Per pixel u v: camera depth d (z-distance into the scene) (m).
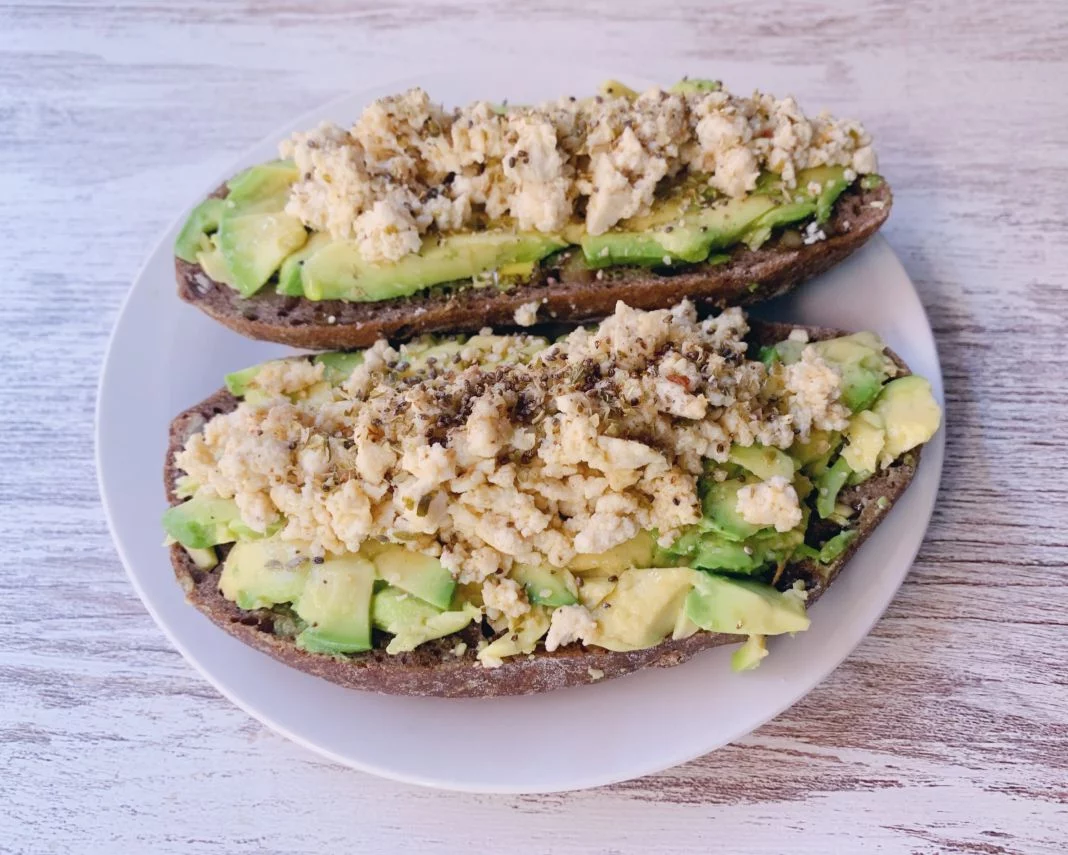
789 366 0.26
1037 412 0.29
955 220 0.32
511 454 0.24
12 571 0.29
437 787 0.24
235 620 0.25
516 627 0.24
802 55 0.35
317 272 0.28
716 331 0.26
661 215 0.28
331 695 0.26
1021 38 0.35
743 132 0.28
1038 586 0.27
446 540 0.25
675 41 0.36
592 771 0.24
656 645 0.24
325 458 0.25
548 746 0.25
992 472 0.29
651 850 0.25
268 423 0.25
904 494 0.27
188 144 0.35
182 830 0.26
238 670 0.26
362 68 0.36
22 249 0.34
